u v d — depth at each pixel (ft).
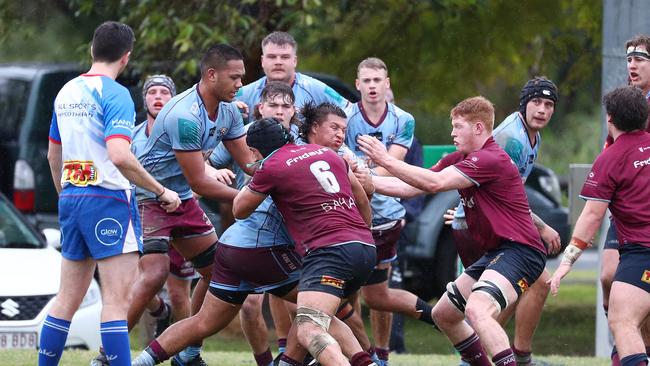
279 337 96.53
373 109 97.19
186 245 92.22
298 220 76.28
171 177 89.45
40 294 117.50
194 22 142.31
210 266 92.84
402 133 98.53
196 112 84.64
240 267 81.97
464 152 82.38
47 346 77.82
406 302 97.50
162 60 148.77
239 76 84.53
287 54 95.45
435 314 84.07
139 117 151.94
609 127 79.87
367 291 97.60
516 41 176.55
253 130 77.87
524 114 91.20
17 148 161.99
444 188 79.10
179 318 99.35
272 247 81.87
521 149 90.68
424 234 158.92
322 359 73.20
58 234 136.26
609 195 78.07
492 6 171.53
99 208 75.20
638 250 77.10
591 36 179.63
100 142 75.00
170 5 144.97
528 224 80.64
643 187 77.25
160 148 87.76
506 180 80.07
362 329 94.53
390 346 132.36
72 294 78.18
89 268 78.54
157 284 90.12
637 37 90.22
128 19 147.33
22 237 133.59
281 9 143.02
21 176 161.17
